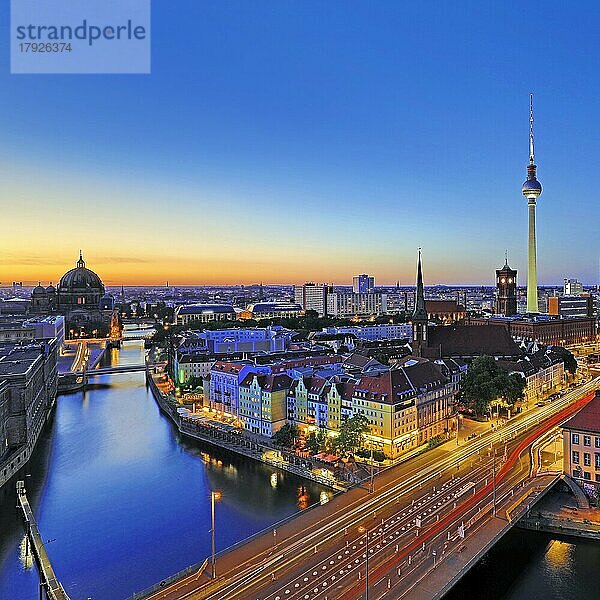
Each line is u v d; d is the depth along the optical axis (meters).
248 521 115.44
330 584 82.88
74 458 157.12
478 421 183.38
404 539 96.88
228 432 171.75
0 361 184.75
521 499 113.88
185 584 83.50
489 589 90.50
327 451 147.62
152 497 128.62
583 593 89.25
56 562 100.50
